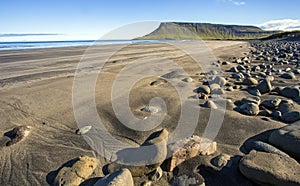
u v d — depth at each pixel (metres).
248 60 10.82
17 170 2.24
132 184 1.96
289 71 7.54
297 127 2.60
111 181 1.83
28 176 2.16
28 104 3.85
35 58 12.51
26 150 2.55
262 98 4.46
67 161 2.35
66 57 12.73
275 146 2.53
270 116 3.50
